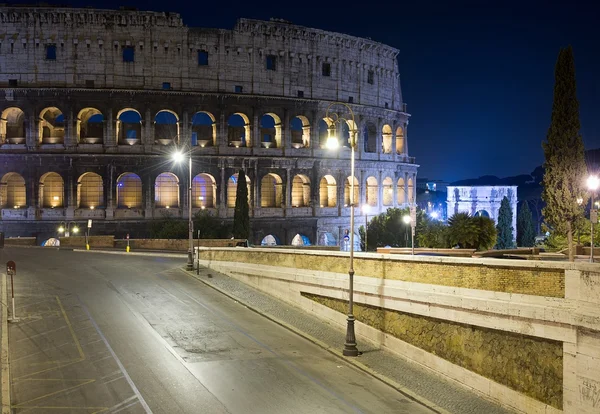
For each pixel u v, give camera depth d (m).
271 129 120.94
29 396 29.38
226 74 108.44
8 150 101.00
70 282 57.31
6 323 41.69
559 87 50.72
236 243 87.81
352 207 40.19
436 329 36.22
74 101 101.44
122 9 106.75
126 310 46.94
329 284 45.81
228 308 49.72
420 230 98.69
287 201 114.62
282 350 39.22
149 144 104.88
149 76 104.06
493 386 32.09
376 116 126.75
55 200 105.94
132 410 27.98
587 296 27.50
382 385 34.09
